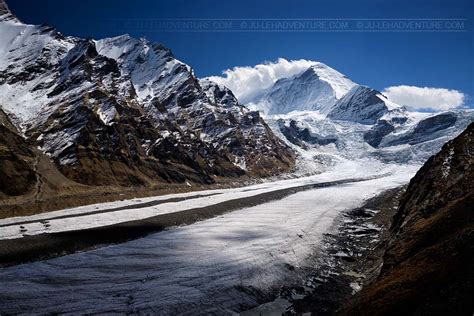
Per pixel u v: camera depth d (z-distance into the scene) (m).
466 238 25.94
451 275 23.31
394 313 23.14
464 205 31.41
